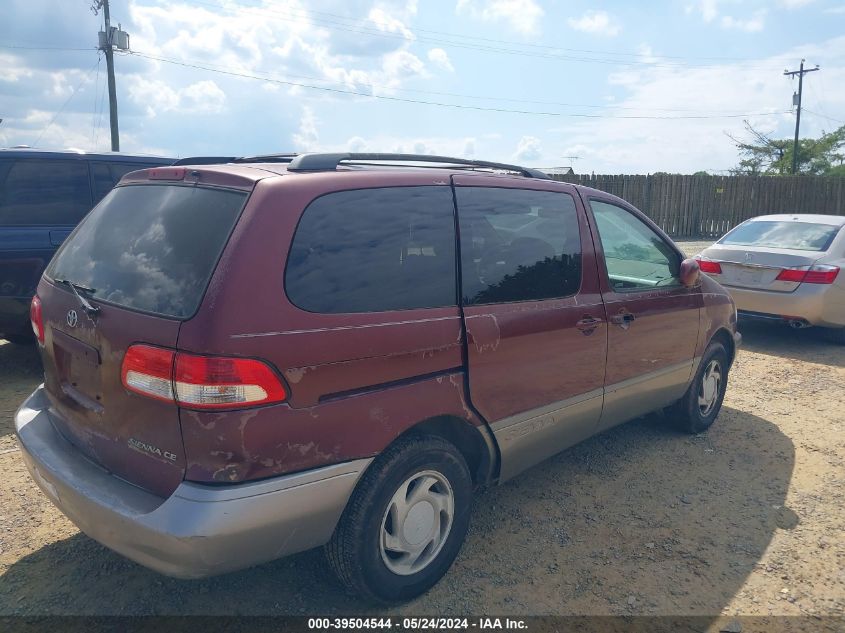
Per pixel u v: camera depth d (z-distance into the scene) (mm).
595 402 3869
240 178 2604
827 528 3738
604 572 3279
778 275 7652
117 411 2582
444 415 2984
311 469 2516
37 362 6348
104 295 2701
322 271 2588
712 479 4328
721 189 20688
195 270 2443
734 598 3102
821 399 6020
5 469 4121
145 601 2932
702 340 4777
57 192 5844
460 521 3131
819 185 21922
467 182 3256
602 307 3820
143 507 2406
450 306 3010
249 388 2326
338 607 2939
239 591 3027
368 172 2893
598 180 19188
